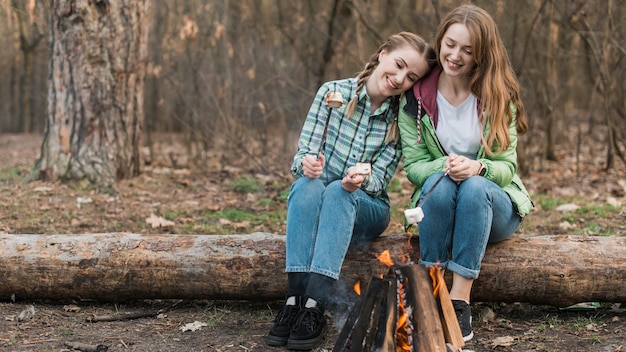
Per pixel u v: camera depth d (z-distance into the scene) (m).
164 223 5.30
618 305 3.56
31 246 3.55
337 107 3.22
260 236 3.56
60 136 6.69
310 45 9.09
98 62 6.66
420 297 2.73
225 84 8.77
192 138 8.98
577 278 3.32
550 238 3.44
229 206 6.18
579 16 7.41
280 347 3.07
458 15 3.15
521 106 3.29
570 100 10.75
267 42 9.20
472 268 3.04
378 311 2.72
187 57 8.94
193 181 7.38
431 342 2.67
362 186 3.25
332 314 3.44
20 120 16.33
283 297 3.52
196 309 3.60
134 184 6.80
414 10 8.62
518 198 3.22
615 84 7.88
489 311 3.48
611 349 3.00
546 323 3.38
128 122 6.91
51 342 3.11
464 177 3.05
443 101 3.29
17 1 7.02
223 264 3.47
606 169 8.14
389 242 3.45
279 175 7.48
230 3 9.16
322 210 3.10
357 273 3.41
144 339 3.17
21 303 3.62
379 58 3.36
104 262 3.50
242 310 3.57
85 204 5.94
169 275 3.49
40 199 6.01
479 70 3.19
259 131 9.39
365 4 8.27
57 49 6.67
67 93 6.66
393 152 3.41
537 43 8.27
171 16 9.03
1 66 16.80
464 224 3.01
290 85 9.06
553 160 9.07
